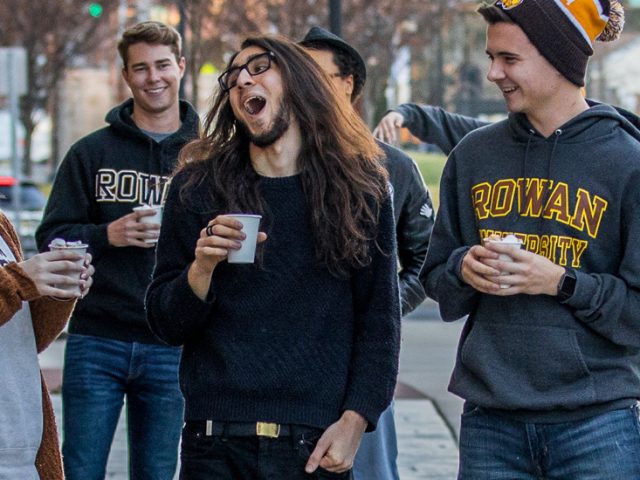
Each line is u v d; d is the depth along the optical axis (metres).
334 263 4.06
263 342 4.02
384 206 4.18
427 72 44.44
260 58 4.12
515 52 4.32
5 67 17.22
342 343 4.10
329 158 4.11
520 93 4.37
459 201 4.58
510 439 4.41
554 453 4.35
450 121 6.52
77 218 6.23
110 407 6.04
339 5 12.53
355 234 4.05
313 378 4.02
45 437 4.38
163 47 6.30
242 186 4.11
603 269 4.33
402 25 30.75
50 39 33.25
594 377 4.30
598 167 4.32
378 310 4.14
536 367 4.31
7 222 4.45
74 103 42.53
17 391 4.23
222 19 23.62
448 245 4.62
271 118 4.09
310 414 4.01
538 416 4.34
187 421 4.11
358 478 5.46
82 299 6.05
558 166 4.36
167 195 4.26
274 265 4.04
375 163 4.22
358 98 5.84
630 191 4.28
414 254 5.87
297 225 4.08
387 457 5.59
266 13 24.05
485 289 4.20
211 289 4.04
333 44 5.66
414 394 11.05
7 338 4.24
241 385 3.99
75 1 32.06
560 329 4.28
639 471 4.29
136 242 5.88
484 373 4.38
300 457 4.00
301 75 4.14
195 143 4.27
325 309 4.06
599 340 4.31
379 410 4.09
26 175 34.91
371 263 4.14
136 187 6.22
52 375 11.66
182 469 4.14
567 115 4.40
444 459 8.43
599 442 4.28
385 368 4.11
